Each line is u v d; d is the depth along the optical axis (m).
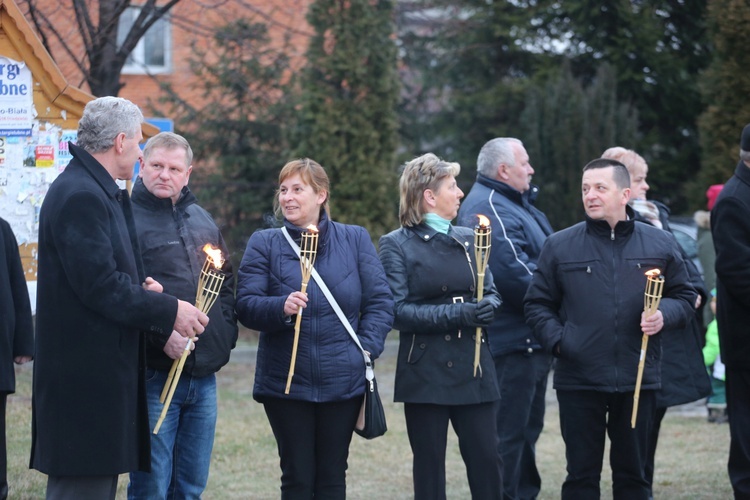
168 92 14.02
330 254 4.86
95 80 10.24
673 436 8.88
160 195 4.62
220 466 7.31
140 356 4.08
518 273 5.92
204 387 4.74
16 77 6.26
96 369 3.89
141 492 4.55
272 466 7.35
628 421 5.15
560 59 18.45
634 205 6.61
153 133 6.94
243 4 12.98
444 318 4.93
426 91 18.75
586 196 5.21
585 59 18.30
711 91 13.79
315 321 4.72
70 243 3.82
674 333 6.05
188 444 4.77
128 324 3.88
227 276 4.90
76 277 3.81
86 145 4.06
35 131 6.32
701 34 18.17
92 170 4.01
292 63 16.22
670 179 18.27
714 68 13.74
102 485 3.96
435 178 5.14
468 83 19.16
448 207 5.17
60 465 3.87
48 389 3.90
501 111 18.78
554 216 15.30
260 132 15.18
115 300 3.83
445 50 19.06
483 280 4.98
